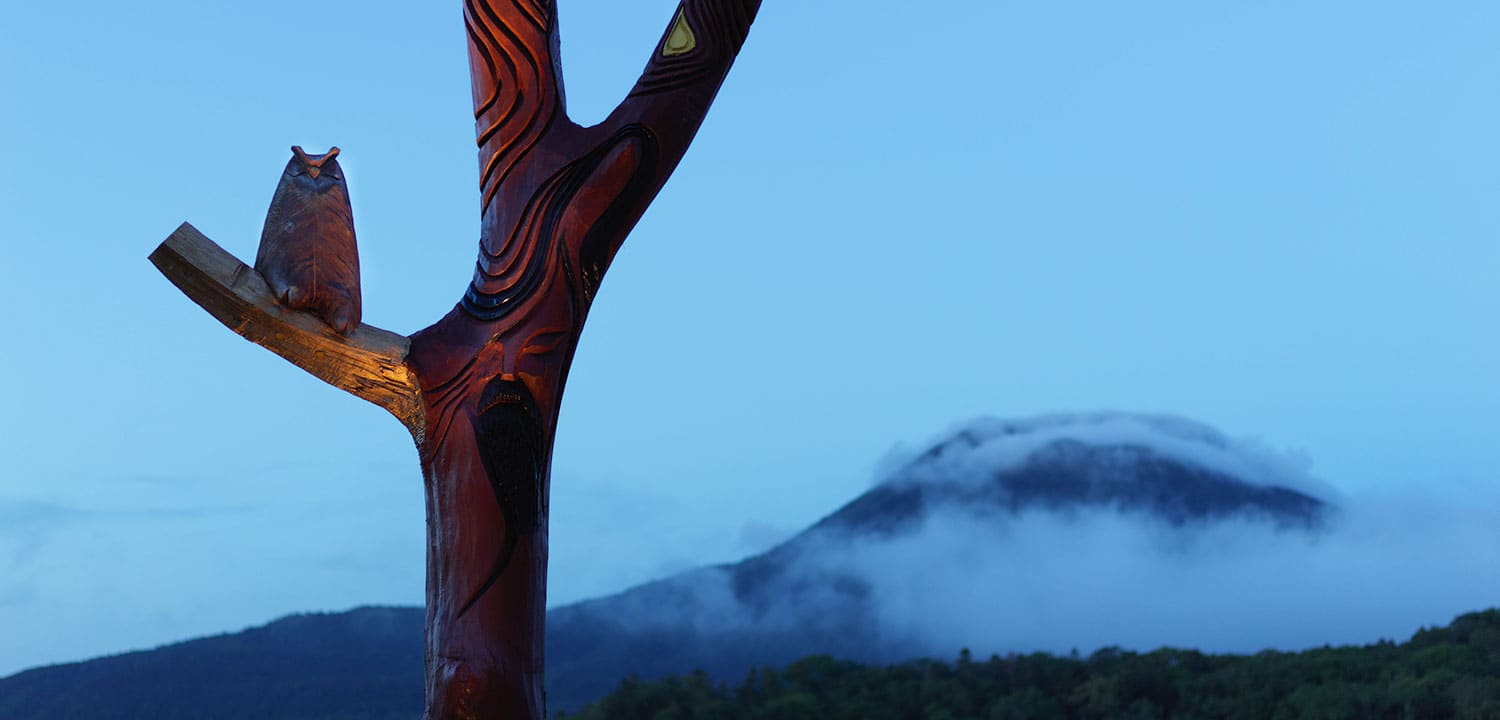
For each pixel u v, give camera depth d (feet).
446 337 14.79
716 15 15.65
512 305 14.80
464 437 14.56
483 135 15.28
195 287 13.92
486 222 15.23
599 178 15.08
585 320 15.21
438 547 14.62
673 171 15.64
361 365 14.47
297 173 14.44
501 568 14.39
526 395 14.69
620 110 15.42
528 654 14.47
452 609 14.40
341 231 14.37
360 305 14.48
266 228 14.30
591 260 15.14
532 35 15.21
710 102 15.72
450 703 14.10
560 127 15.24
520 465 14.57
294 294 14.01
